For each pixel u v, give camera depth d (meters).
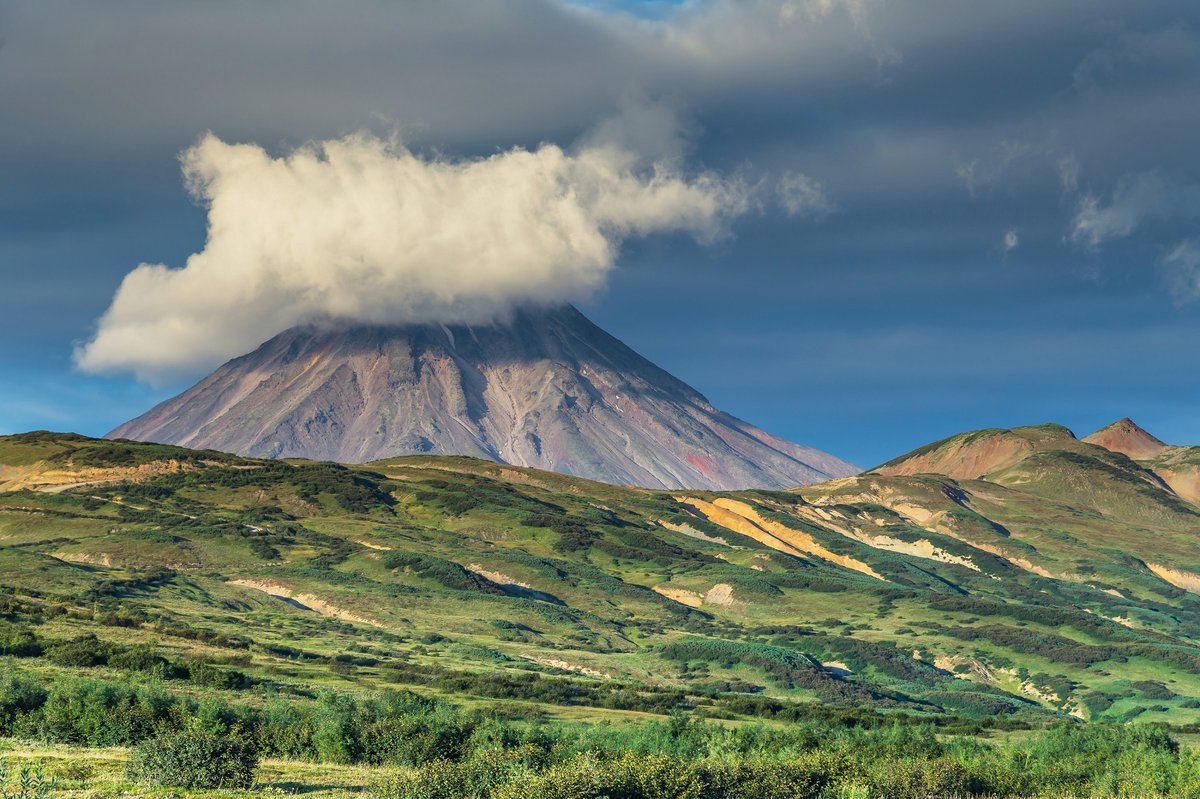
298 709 83.31
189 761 52.66
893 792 66.38
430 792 52.59
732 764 60.41
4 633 119.50
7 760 54.91
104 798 47.41
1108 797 74.19
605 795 52.94
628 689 176.25
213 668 116.31
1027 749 101.31
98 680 97.81
